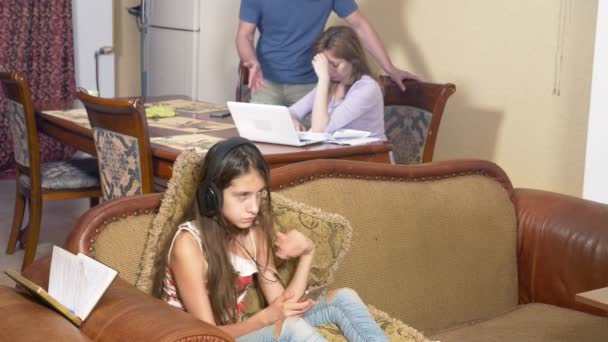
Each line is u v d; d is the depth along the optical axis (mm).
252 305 2045
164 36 6301
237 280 1933
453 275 2453
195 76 6039
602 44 3141
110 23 6078
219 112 4012
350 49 3455
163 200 1959
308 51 4234
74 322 1590
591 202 2568
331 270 2088
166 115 3820
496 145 4285
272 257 2023
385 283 2307
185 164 1966
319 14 4191
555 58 3951
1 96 5660
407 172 2449
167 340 1438
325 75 3451
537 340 2223
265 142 3168
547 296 2561
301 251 1997
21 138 3824
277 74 4270
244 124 3191
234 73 5773
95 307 1599
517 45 4125
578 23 3842
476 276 2502
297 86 4273
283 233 2027
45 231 4438
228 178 1809
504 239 2574
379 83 3881
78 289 1631
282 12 4152
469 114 4406
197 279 1840
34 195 3787
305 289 2021
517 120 4164
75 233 1922
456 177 2564
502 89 4219
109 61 6145
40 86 5832
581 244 2482
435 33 4539
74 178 3887
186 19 6035
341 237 2080
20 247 4180
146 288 1920
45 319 1585
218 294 1865
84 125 3521
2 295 1710
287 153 2924
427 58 4605
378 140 3238
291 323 1822
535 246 2584
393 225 2342
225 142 1846
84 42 6023
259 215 1961
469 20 4344
